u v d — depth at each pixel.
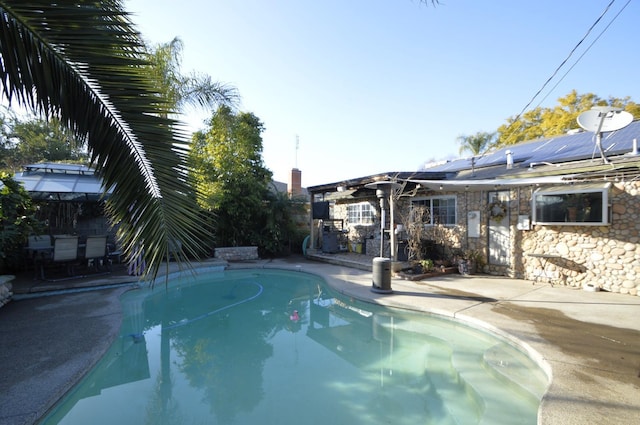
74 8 1.81
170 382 4.00
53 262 8.59
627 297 6.36
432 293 6.88
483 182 7.09
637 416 2.57
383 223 8.28
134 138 2.19
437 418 3.20
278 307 7.28
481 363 4.18
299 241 14.81
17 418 2.68
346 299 7.22
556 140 10.56
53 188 8.41
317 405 3.49
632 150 6.94
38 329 4.79
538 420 2.56
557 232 7.65
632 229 6.57
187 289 8.79
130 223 2.34
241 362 4.59
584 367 3.43
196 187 2.54
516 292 6.89
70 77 1.97
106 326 4.93
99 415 3.26
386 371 4.27
